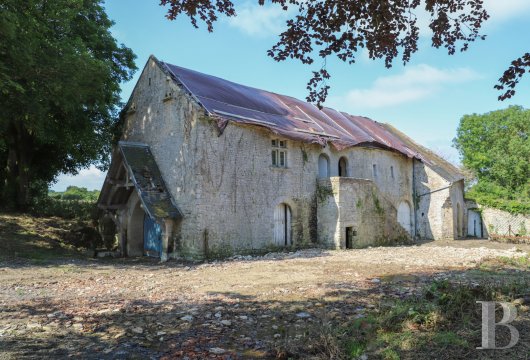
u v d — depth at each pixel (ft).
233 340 18.85
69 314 23.26
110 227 72.08
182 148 56.44
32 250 56.29
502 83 19.93
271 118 64.59
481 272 37.83
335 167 74.69
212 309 24.35
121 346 18.06
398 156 92.48
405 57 23.84
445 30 22.52
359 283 32.35
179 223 55.42
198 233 52.60
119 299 27.58
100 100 63.41
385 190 86.74
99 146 69.77
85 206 85.66
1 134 65.10
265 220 60.49
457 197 102.27
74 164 84.53
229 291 30.04
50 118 61.72
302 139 63.52
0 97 49.34
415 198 96.53
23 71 47.55
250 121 57.77
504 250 64.03
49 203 83.05
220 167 55.42
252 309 24.32
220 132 53.98
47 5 51.42
